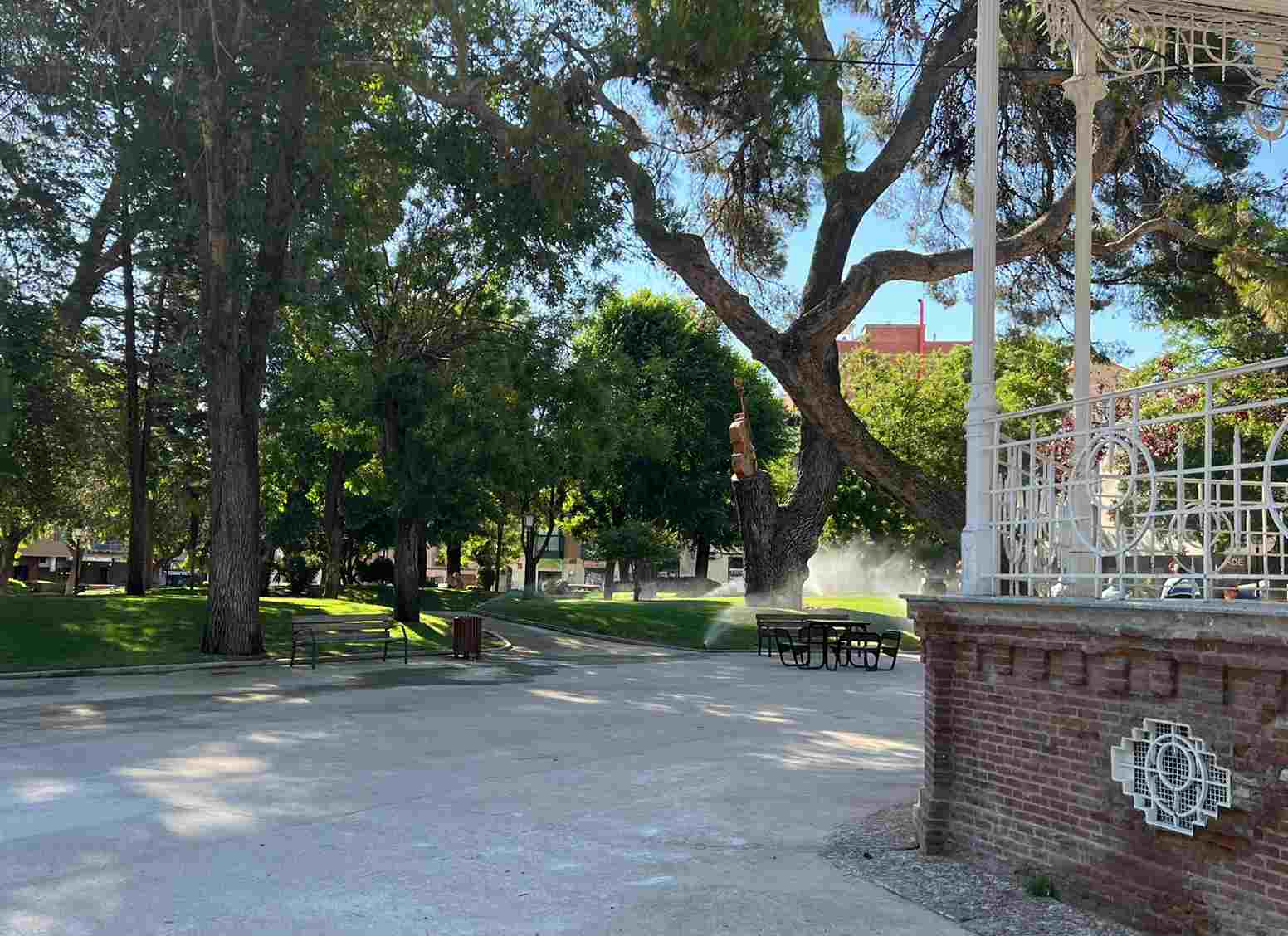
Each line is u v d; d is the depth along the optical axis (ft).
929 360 165.68
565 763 33.01
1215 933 16.43
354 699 48.49
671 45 48.73
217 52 58.18
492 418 78.89
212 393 66.59
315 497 148.25
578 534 161.99
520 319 87.40
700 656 73.61
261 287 64.18
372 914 18.53
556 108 52.24
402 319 84.43
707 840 23.90
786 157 52.95
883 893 19.93
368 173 69.97
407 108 67.05
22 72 59.52
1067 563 22.79
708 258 47.42
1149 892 17.66
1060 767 19.72
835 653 67.92
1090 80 29.50
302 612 90.27
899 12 59.82
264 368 68.90
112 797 27.40
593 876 20.95
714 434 149.79
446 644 78.18
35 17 56.90
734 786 29.91
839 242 53.11
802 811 26.94
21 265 70.90
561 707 46.11
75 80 60.44
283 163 63.41
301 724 40.37
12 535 162.50
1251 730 16.03
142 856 21.95
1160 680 17.48
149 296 102.32
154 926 17.74
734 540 162.30
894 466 45.14
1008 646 21.03
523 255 69.62
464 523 125.39
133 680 55.77
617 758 34.01
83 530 183.73
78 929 17.57
